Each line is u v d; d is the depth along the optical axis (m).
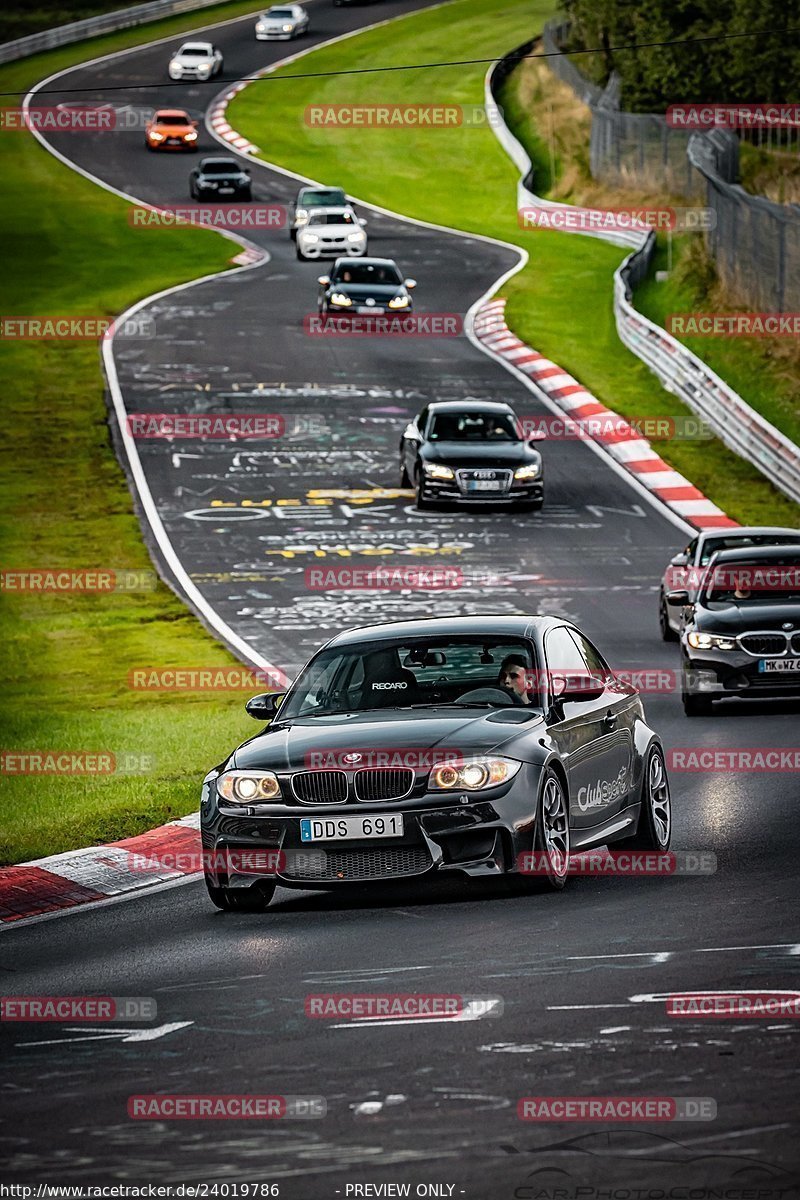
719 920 34.22
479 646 41.56
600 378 157.62
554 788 38.47
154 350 168.38
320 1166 21.06
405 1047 26.02
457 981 30.02
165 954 34.38
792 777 54.06
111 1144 22.28
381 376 158.75
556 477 128.12
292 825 37.41
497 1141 21.61
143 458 133.12
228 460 132.50
